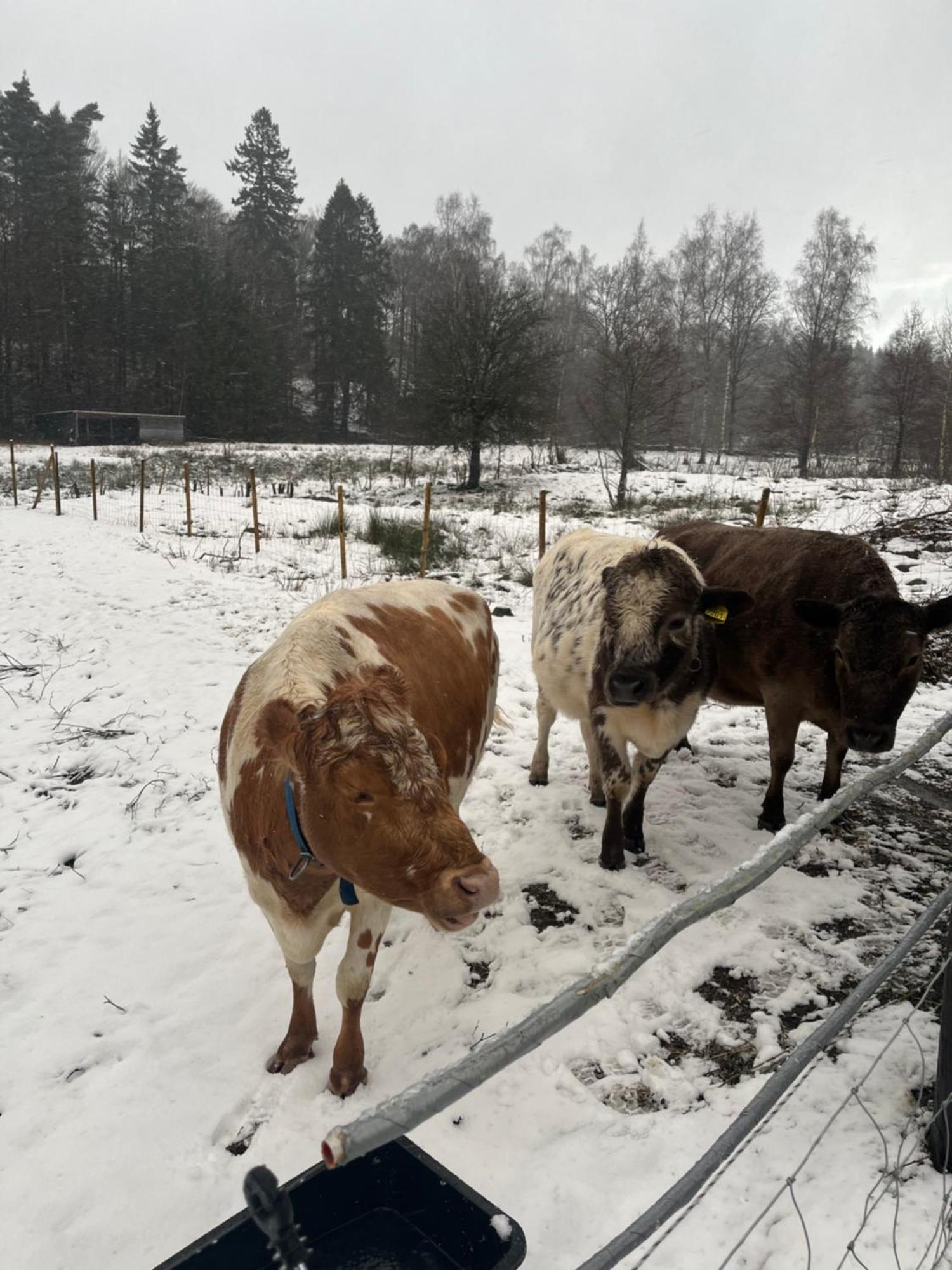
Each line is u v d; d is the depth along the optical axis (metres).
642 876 4.80
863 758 6.54
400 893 2.34
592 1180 2.81
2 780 6.35
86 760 6.69
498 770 6.37
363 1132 1.17
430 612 4.18
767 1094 1.78
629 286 44.50
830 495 23.33
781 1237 2.50
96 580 13.05
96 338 60.50
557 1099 3.19
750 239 50.94
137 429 52.00
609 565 5.13
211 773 6.42
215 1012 3.80
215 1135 3.16
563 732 7.19
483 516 21.84
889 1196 2.58
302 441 62.53
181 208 74.69
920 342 34.97
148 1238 2.74
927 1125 2.87
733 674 5.59
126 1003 3.88
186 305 58.84
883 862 4.94
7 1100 3.32
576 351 47.69
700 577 4.63
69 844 5.38
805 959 4.01
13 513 21.48
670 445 48.69
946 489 19.27
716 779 6.19
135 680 8.58
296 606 11.65
